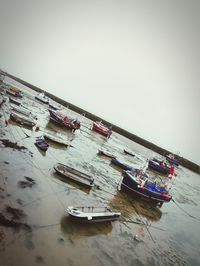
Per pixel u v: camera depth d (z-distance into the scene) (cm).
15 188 1819
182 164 10669
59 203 1883
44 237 1425
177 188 4759
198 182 7306
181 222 2822
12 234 1334
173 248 2069
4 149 2462
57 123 5078
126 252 1672
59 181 2266
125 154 5725
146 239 1991
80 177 2448
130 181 2692
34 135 3509
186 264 1897
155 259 1761
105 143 5956
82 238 1580
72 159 3216
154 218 2520
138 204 2658
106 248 1605
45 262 1246
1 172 1967
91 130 6888
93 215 1734
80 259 1388
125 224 2064
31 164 2389
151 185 2816
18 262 1169
